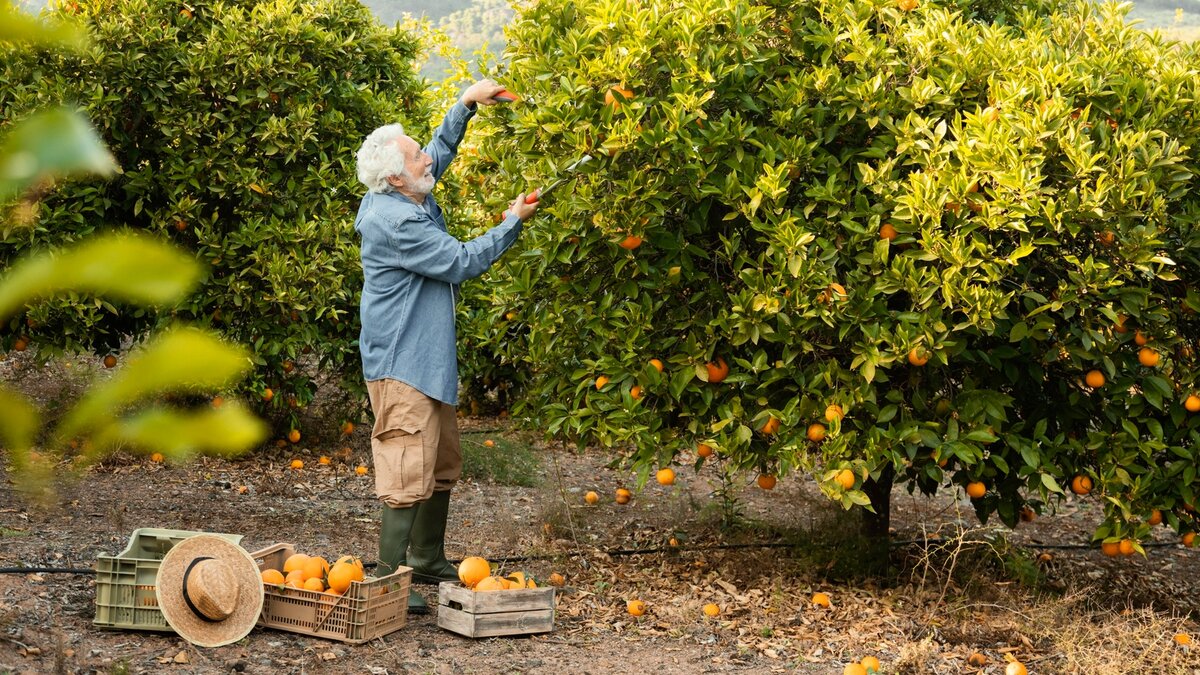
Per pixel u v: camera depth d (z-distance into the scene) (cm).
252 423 45
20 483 44
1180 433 437
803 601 453
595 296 451
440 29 1015
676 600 444
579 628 406
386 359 394
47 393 693
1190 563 582
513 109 441
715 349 434
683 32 407
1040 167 388
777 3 436
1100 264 390
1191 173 412
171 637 355
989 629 422
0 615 346
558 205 419
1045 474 409
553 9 452
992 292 379
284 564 405
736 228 441
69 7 601
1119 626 414
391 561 400
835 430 402
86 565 429
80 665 317
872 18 452
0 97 588
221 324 652
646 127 407
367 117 689
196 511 544
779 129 427
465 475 676
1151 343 420
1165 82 428
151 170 627
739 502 643
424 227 388
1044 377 432
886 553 504
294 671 336
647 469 431
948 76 414
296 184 661
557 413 465
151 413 44
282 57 644
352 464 694
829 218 414
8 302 37
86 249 38
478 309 716
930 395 438
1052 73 407
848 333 415
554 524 558
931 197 385
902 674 371
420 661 357
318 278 636
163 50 625
